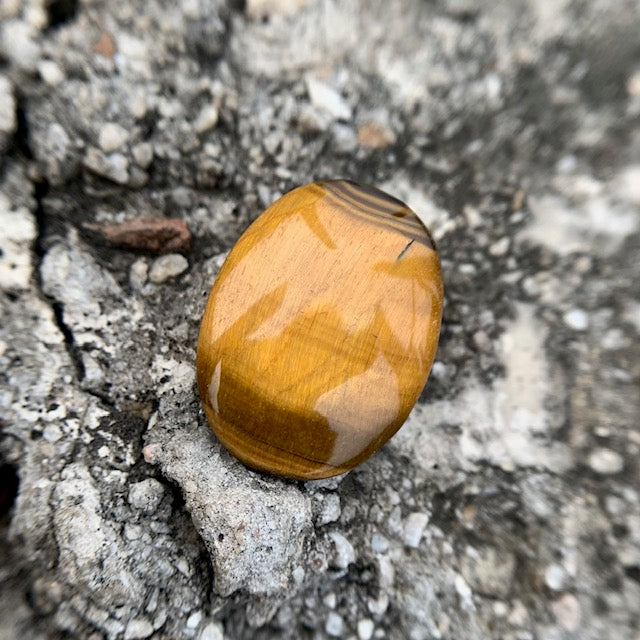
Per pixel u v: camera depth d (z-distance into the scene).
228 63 0.06
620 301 0.06
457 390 0.06
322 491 0.05
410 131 0.06
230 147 0.06
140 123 0.05
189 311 0.06
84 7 0.05
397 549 0.05
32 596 0.05
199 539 0.05
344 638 0.05
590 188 0.06
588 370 0.06
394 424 0.05
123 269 0.06
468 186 0.06
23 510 0.05
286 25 0.06
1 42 0.05
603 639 0.05
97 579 0.05
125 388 0.05
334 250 0.05
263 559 0.05
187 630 0.05
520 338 0.06
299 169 0.06
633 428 0.06
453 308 0.06
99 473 0.05
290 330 0.05
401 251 0.05
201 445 0.05
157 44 0.06
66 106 0.05
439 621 0.05
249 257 0.05
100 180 0.05
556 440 0.06
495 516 0.05
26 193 0.05
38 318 0.05
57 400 0.05
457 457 0.06
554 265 0.06
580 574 0.05
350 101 0.06
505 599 0.05
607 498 0.05
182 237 0.06
